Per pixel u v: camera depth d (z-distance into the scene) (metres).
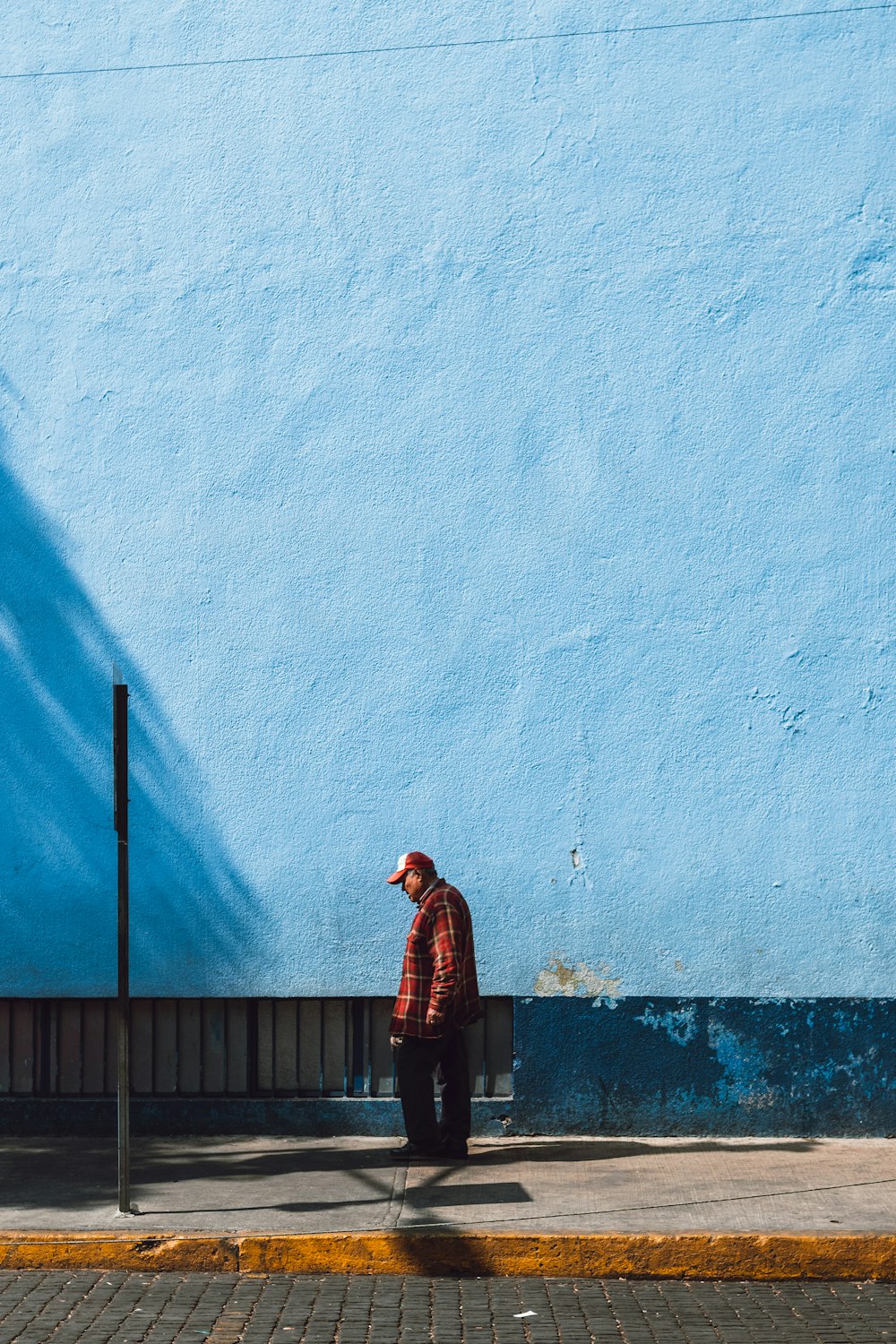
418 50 8.49
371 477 8.42
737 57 8.34
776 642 8.20
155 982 8.42
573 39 8.41
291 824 8.39
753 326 8.28
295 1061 8.45
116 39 8.66
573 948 8.22
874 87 8.29
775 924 8.14
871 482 8.22
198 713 8.47
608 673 8.26
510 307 8.38
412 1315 5.62
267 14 8.58
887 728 8.14
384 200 8.48
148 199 8.62
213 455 8.52
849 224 8.27
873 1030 8.08
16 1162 7.74
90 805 8.54
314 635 8.42
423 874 7.66
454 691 8.33
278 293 8.52
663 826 8.20
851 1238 6.13
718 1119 8.12
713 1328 5.47
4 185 8.72
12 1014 8.63
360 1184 7.14
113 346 8.61
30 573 8.63
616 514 8.29
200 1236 6.27
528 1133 8.20
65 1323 5.52
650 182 8.35
